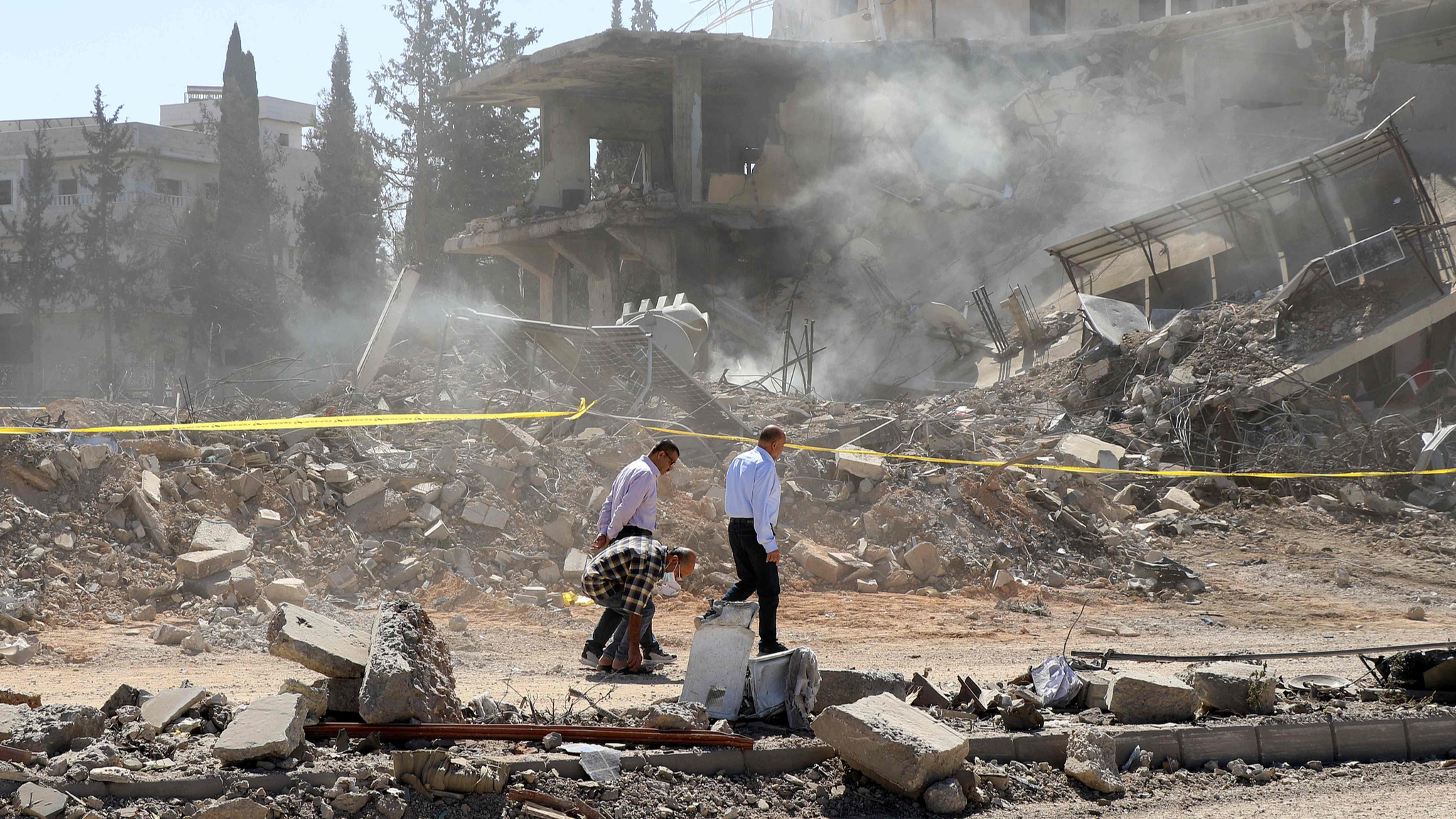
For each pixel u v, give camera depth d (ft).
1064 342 284.00
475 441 140.56
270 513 113.19
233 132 526.98
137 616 94.07
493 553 117.50
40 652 78.79
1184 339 233.35
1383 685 71.72
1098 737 54.75
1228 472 196.54
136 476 110.52
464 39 545.03
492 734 50.03
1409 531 174.09
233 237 519.60
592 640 80.94
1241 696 63.77
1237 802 52.01
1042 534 148.05
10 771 41.60
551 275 414.82
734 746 51.85
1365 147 262.26
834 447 162.20
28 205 514.27
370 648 52.54
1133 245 287.07
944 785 48.96
